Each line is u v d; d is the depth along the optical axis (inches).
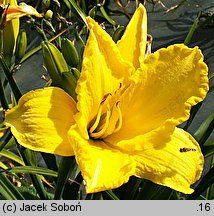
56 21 36.2
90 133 17.6
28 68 34.7
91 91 17.1
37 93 16.9
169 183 17.0
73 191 20.7
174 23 38.2
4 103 20.7
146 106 17.9
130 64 17.7
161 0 40.1
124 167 16.6
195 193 21.2
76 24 36.5
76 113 17.0
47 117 16.8
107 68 17.6
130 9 39.6
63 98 17.2
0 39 20.3
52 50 18.0
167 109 17.7
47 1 24.4
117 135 18.0
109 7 39.4
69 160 18.1
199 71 17.6
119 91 17.7
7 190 20.4
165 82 17.8
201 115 31.9
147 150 17.5
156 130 17.5
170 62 17.7
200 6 39.3
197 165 17.6
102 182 15.8
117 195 21.1
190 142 17.9
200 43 36.5
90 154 16.6
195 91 17.6
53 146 16.6
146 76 17.7
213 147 20.9
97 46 17.0
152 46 36.7
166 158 17.3
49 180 28.2
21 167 19.3
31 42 36.4
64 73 17.7
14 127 16.6
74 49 19.0
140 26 18.3
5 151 23.6
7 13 20.1
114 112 17.5
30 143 16.5
